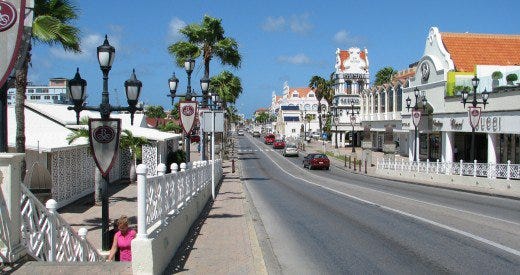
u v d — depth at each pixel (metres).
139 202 7.50
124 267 7.45
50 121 24.78
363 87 85.94
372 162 54.19
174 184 10.58
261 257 9.72
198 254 9.99
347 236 12.72
